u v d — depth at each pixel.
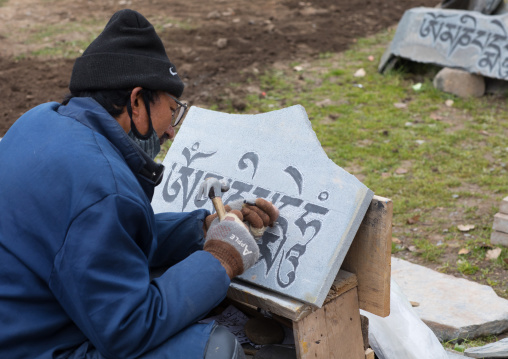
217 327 1.93
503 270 3.83
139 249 1.82
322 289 2.00
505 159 5.54
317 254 2.05
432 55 7.45
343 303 2.17
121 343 1.72
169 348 1.85
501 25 6.91
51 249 1.73
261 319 2.47
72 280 1.69
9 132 2.02
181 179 2.62
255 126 2.48
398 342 2.54
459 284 3.58
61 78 7.68
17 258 1.77
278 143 2.37
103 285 1.69
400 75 7.72
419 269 3.76
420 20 7.57
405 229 4.41
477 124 6.33
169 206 2.62
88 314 1.69
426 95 7.12
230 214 2.06
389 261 2.12
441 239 4.25
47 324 1.79
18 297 1.76
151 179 2.01
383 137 6.05
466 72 7.09
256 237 2.14
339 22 10.41
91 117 1.93
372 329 2.53
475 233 4.30
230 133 2.56
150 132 2.06
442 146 5.79
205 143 2.62
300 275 2.05
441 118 6.51
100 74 1.95
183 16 10.87
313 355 2.09
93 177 1.75
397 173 5.30
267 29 9.82
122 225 1.76
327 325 2.13
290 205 2.20
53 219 1.74
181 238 2.36
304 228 2.12
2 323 1.75
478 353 2.86
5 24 10.49
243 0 12.13
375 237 2.10
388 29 10.06
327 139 5.99
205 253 1.94
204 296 1.87
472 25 7.14
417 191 4.97
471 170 5.31
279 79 7.69
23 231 1.77
